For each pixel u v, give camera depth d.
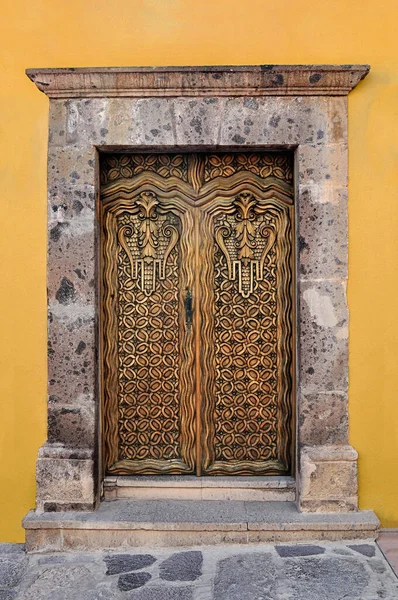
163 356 3.82
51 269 3.59
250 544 3.48
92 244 3.58
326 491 3.57
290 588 3.02
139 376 3.83
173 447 3.83
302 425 3.60
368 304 3.60
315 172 3.56
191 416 3.81
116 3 3.59
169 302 3.82
